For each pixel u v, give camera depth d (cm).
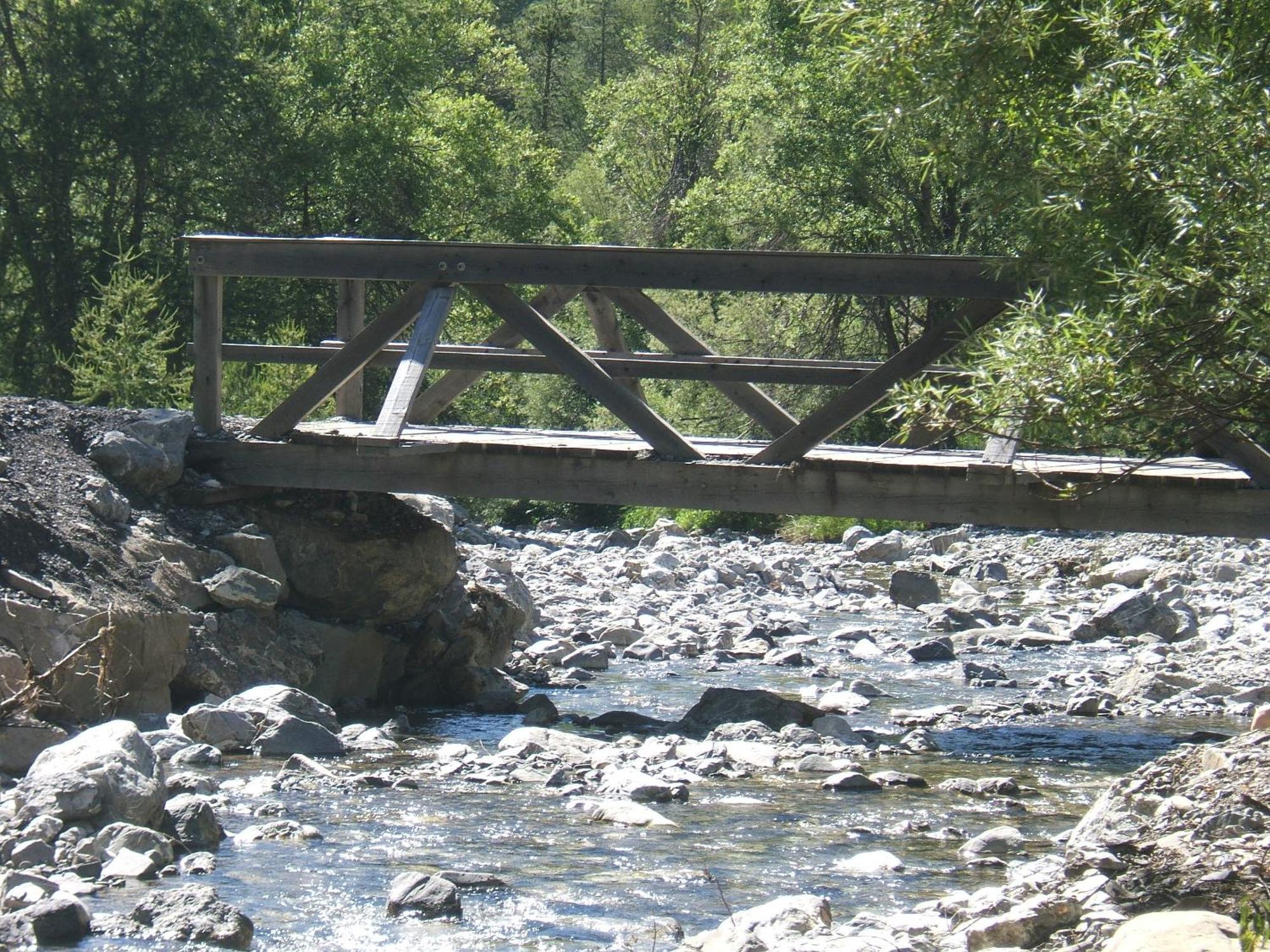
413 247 1360
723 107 4566
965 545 3297
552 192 5094
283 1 4203
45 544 1162
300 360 1509
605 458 1309
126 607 1143
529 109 7912
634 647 1769
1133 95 682
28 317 3669
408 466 1363
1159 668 1583
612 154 6706
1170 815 773
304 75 4328
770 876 802
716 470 1286
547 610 2016
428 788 1009
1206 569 2711
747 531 3794
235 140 3841
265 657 1280
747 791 1029
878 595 2525
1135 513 1204
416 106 4716
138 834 791
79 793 808
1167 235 654
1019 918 645
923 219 3812
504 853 839
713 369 1348
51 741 991
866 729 1309
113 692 1112
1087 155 666
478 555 1945
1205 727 1348
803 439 1270
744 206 4025
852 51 745
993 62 711
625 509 4053
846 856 850
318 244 1395
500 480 1338
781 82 3909
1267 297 584
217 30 3700
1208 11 671
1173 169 641
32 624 1059
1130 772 1134
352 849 838
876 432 3791
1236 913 641
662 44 8181
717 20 6419
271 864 802
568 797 995
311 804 945
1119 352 614
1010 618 2209
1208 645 1853
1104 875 699
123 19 3619
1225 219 614
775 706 1293
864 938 633
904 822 930
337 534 1405
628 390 1356
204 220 3888
